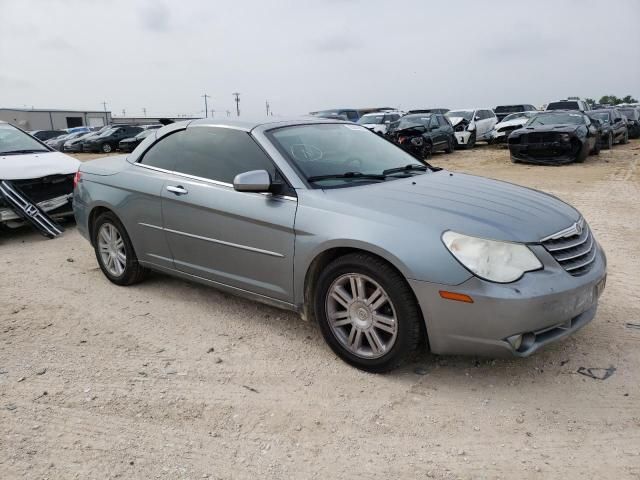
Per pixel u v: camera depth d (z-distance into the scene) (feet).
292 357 12.43
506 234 10.40
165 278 17.83
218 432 9.70
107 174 16.78
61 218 25.75
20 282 17.88
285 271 12.40
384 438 9.49
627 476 8.45
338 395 10.84
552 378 11.27
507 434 9.53
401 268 10.48
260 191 12.14
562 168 47.98
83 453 9.14
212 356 12.52
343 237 11.17
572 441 9.30
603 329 13.41
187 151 14.96
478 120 77.87
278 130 13.85
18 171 23.75
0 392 11.04
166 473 8.64
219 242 13.60
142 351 12.81
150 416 10.19
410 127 62.13
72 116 223.30
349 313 11.65
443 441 9.39
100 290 16.94
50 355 12.64
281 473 8.64
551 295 10.09
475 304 10.03
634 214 26.58
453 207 11.27
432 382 11.23
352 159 13.96
